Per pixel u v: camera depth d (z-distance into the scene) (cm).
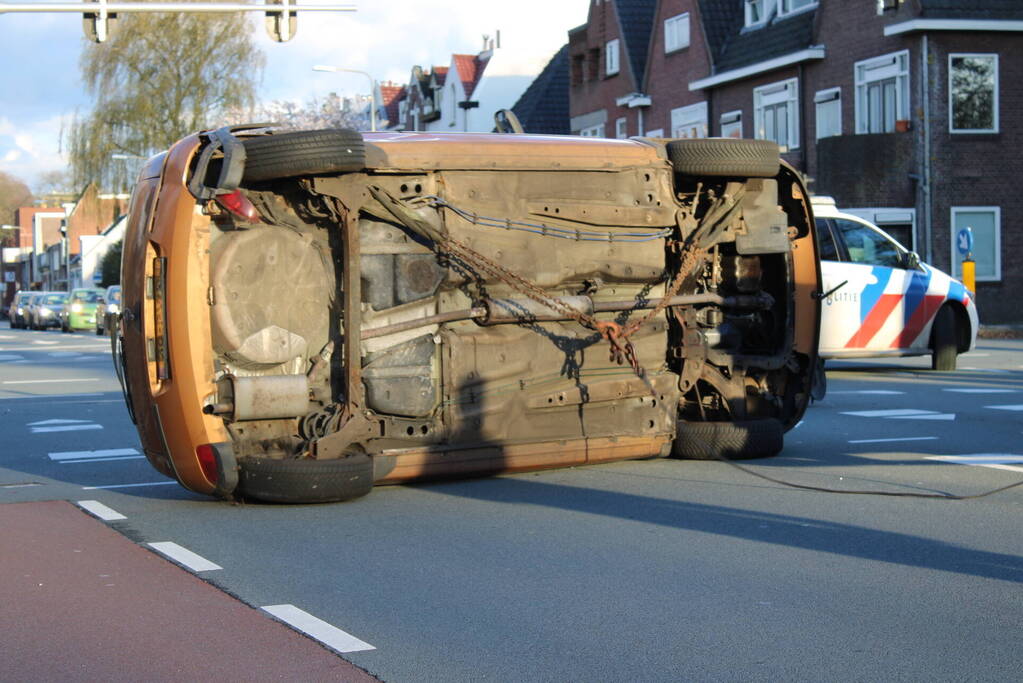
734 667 494
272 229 841
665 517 794
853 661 500
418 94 8069
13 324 6694
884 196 3319
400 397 874
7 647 531
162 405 825
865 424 1259
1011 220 3325
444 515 809
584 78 5166
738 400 1034
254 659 510
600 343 947
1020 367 1939
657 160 963
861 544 711
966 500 840
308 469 830
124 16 5525
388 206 860
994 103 3294
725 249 1024
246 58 5622
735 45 4066
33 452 1177
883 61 3378
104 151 5509
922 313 1788
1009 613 568
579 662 502
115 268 6688
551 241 920
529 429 924
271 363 840
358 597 607
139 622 568
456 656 511
